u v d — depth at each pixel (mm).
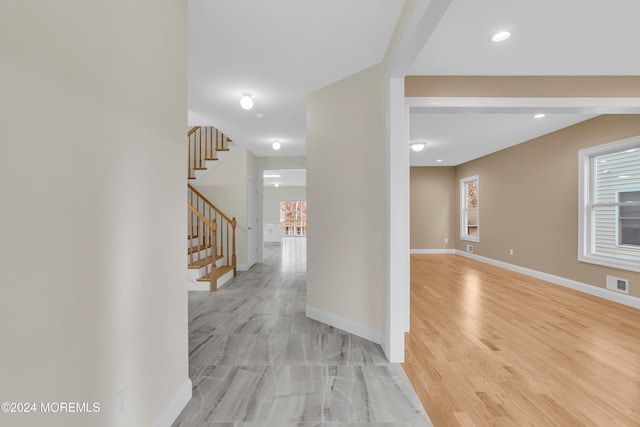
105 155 1122
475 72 2973
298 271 6023
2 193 755
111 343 1153
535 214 5359
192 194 5984
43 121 865
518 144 5789
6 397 767
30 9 822
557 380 2055
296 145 5832
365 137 2721
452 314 3398
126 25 1245
